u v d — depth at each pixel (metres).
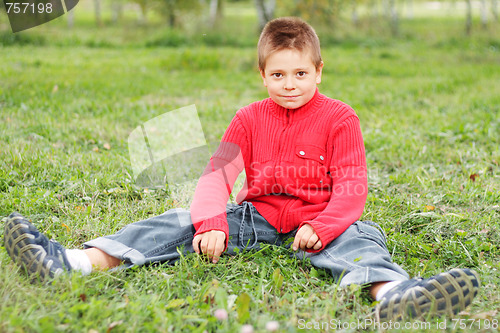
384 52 12.02
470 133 4.37
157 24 17.67
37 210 2.65
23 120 4.50
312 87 2.15
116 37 14.79
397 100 6.07
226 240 2.09
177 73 8.73
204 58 9.55
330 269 1.97
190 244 2.14
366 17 19.23
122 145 4.05
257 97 6.53
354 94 6.55
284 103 2.14
